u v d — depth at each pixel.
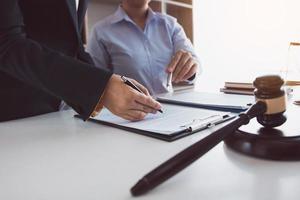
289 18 3.46
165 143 0.45
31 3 0.68
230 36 3.70
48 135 0.55
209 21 3.34
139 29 1.48
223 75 3.57
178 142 0.45
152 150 0.42
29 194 0.31
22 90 0.71
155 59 1.46
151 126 0.53
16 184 0.33
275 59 3.50
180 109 0.69
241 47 3.74
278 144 0.36
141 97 0.56
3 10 0.50
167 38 1.51
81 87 0.50
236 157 0.37
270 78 0.40
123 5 1.57
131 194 0.29
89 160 0.40
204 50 3.29
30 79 0.53
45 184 0.33
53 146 0.47
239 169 0.33
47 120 0.69
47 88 0.52
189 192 0.29
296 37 3.44
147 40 1.48
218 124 0.54
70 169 0.37
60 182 0.33
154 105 0.58
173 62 0.99
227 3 3.57
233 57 3.76
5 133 0.58
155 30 1.51
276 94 0.40
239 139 0.39
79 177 0.34
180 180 0.31
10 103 0.70
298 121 0.45
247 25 3.69
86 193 0.30
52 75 0.50
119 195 0.29
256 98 0.41
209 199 0.27
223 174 0.32
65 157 0.42
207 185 0.30
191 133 0.49
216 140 0.35
